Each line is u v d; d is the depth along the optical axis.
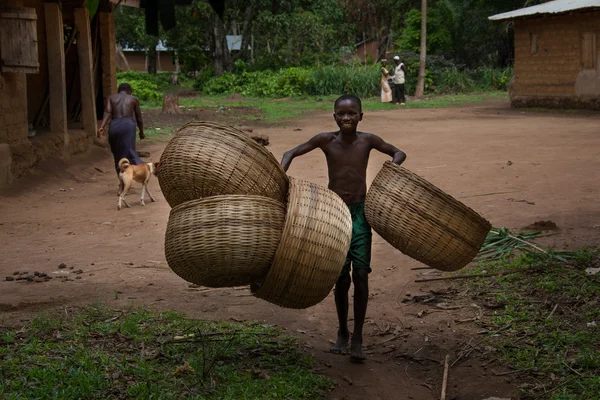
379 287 6.40
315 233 3.98
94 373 4.24
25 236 8.59
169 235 4.12
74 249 7.91
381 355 5.00
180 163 4.20
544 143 15.84
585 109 24.80
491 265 6.70
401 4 47.38
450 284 6.33
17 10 11.20
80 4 15.42
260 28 43.28
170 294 6.21
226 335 5.12
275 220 4.05
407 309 5.83
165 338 5.04
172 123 22.42
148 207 10.48
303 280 4.02
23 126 12.16
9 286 6.42
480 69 38.94
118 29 50.75
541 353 4.80
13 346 4.83
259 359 4.73
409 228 4.48
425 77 37.16
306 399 4.18
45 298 6.04
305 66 43.34
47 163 12.86
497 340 5.07
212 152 4.16
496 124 20.89
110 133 11.42
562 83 25.59
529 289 5.97
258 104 31.52
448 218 4.45
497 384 4.46
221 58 42.78
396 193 4.50
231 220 3.97
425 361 4.89
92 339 4.98
